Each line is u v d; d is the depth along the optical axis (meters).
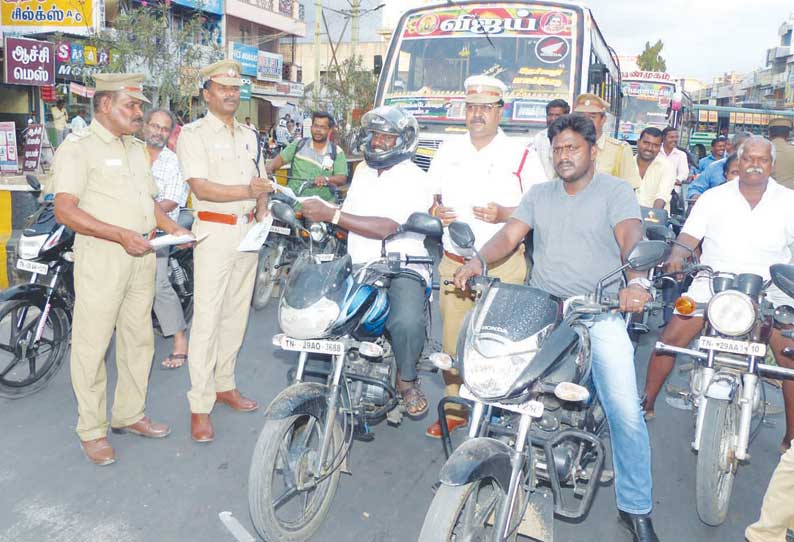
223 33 31.80
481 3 9.25
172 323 5.73
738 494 4.22
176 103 17.41
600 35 10.66
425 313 4.15
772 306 3.95
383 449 4.56
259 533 3.28
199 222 4.53
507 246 3.69
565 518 3.43
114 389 5.29
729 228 4.57
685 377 6.17
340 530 3.63
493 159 4.38
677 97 22.50
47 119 19.89
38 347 5.10
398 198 4.23
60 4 19.28
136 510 3.72
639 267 2.99
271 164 7.88
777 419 5.31
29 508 3.69
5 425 4.62
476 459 2.72
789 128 7.77
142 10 17.67
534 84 8.69
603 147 6.56
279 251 7.45
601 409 3.54
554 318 3.01
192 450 4.39
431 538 2.64
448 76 8.99
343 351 3.37
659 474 4.43
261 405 5.09
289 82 36.97
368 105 26.00
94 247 4.05
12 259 7.06
